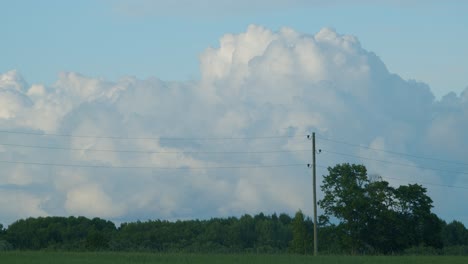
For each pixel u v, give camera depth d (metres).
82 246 142.00
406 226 117.69
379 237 115.31
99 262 56.41
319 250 119.25
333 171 119.38
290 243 134.00
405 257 74.00
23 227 168.75
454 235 183.62
